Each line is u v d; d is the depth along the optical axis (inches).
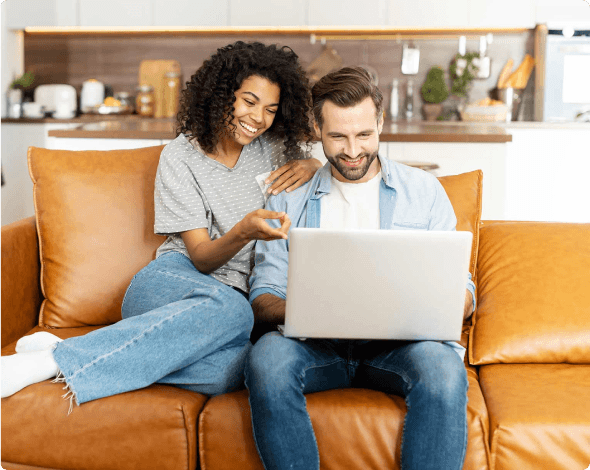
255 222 64.4
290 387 57.4
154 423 60.7
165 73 200.4
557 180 172.1
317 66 203.5
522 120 198.2
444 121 193.9
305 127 80.4
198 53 207.9
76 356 61.9
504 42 198.1
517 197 173.6
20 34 204.7
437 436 55.6
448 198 75.6
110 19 194.1
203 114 76.1
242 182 78.1
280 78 76.7
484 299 74.2
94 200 80.7
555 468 57.6
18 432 62.4
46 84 209.6
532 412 59.1
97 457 61.8
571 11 184.5
